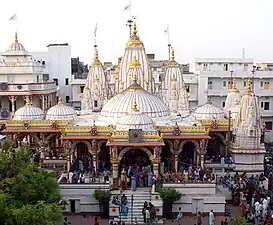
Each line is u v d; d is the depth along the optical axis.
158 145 44.47
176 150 49.44
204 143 49.31
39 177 31.28
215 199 42.34
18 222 25.45
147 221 38.97
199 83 84.00
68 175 45.53
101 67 65.81
